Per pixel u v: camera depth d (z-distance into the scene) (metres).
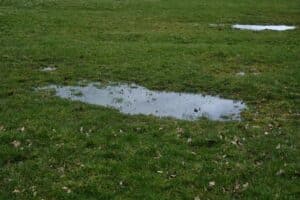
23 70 31.27
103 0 66.25
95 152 19.20
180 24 51.25
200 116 24.50
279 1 70.56
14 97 25.95
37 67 32.31
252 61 35.44
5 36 41.34
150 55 36.03
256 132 21.95
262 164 18.48
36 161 18.41
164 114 24.72
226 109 25.61
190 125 22.80
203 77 30.64
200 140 20.66
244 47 39.94
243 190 16.42
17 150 19.19
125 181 16.95
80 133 21.11
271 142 20.73
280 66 34.16
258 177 17.41
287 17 58.03
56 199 15.80
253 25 53.69
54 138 20.50
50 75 30.50
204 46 39.75
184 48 38.75
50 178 17.08
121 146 19.89
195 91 28.39
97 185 16.59
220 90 28.53
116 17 53.84
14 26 45.72
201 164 18.33
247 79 30.22
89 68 32.25
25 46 37.75
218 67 33.25
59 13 54.38
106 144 20.08
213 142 20.69
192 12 58.91
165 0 68.38
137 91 28.22
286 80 30.19
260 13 59.78
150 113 24.75
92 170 17.72
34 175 17.31
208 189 16.55
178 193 16.23
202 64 34.00
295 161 18.80
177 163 18.39
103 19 52.22
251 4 66.75
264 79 30.28
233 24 53.56
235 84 29.31
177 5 63.97
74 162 18.34
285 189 16.53
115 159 18.75
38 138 20.52
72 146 19.70
